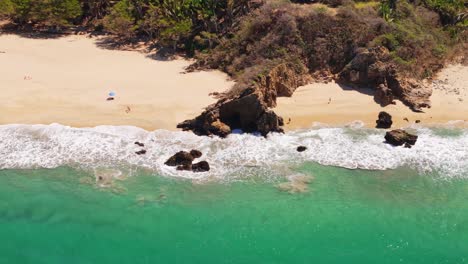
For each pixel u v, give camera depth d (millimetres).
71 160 42938
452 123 48688
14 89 53781
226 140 45594
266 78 50344
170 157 42875
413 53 57156
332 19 58875
